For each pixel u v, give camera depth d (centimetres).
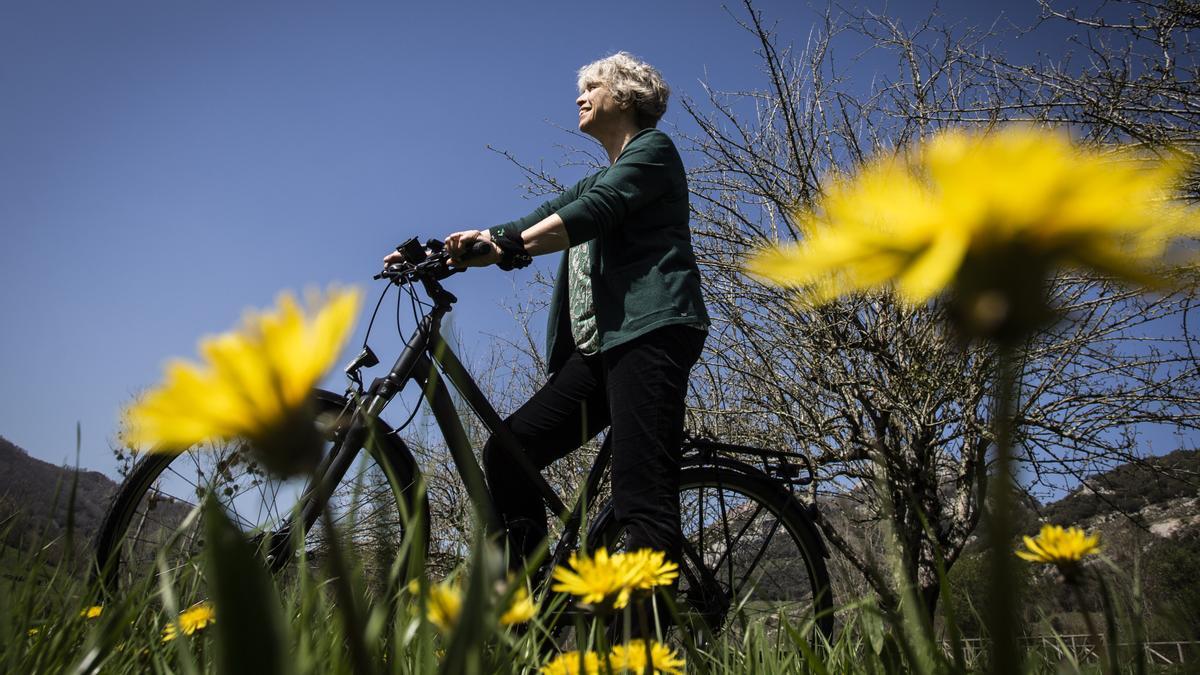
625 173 202
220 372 21
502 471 214
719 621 216
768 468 255
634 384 194
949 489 391
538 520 218
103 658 74
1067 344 347
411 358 209
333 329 21
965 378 308
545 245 195
